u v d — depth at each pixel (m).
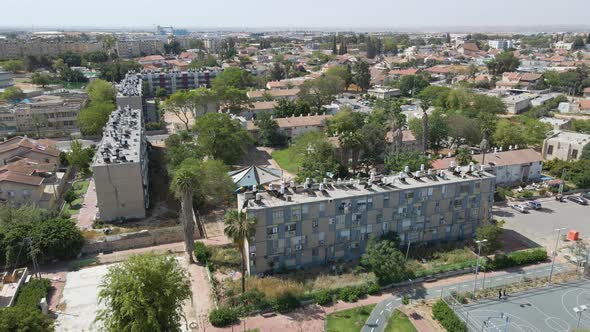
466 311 77.62
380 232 95.06
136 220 111.56
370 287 82.94
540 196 129.38
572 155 149.12
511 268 91.94
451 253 96.31
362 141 134.25
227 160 150.25
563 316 76.31
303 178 121.69
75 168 150.12
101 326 71.62
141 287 61.66
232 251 97.31
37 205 115.19
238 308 76.50
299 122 187.25
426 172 102.62
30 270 89.69
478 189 100.94
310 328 73.38
